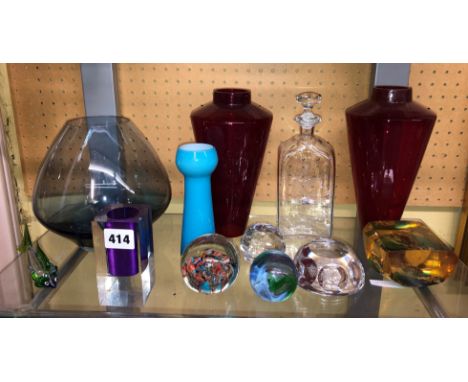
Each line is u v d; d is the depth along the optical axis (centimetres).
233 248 74
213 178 82
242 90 82
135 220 69
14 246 98
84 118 84
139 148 85
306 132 86
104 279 73
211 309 72
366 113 77
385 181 81
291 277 70
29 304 73
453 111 94
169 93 96
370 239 79
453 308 73
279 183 91
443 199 100
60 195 80
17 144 100
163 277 80
